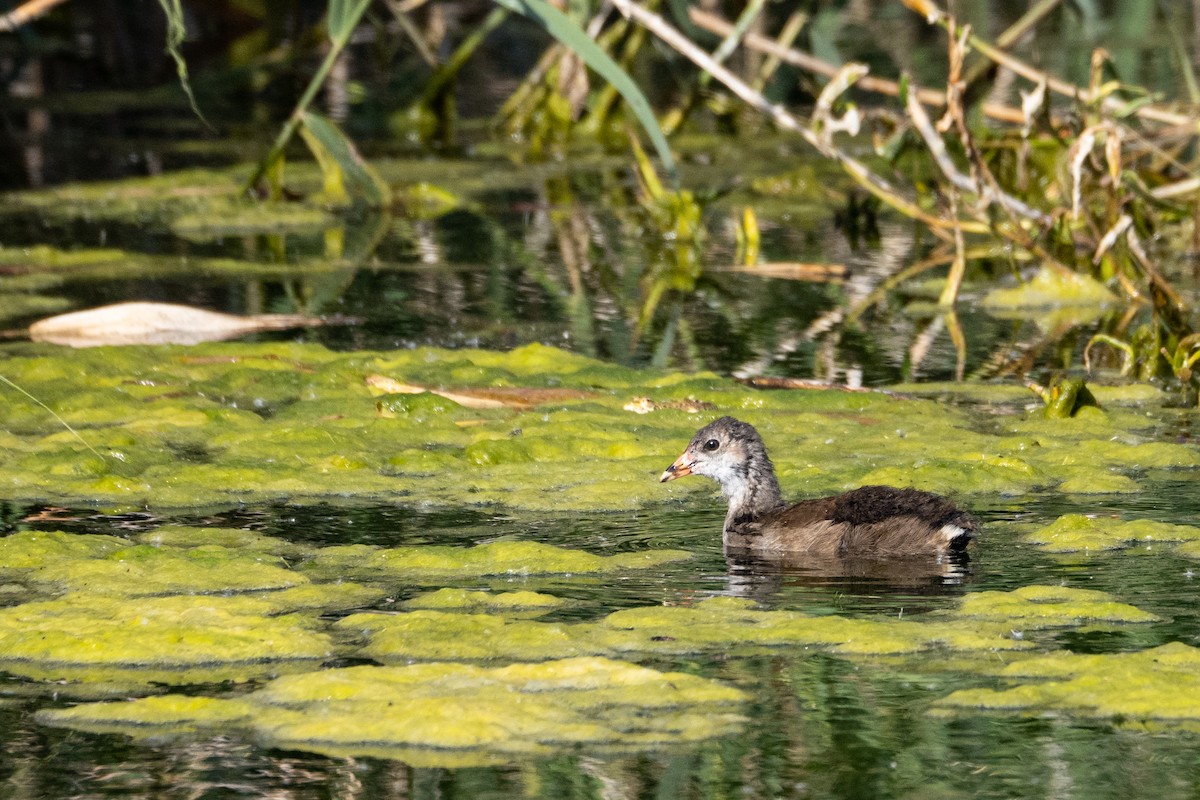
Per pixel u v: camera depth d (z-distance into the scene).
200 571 10.98
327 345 18.12
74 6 41.66
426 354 17.33
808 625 9.77
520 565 11.16
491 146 32.69
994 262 23.20
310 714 8.58
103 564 11.13
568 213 26.78
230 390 16.16
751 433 12.22
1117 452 13.77
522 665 9.12
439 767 7.96
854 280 22.09
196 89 37.69
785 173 29.03
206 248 23.95
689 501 12.99
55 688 9.07
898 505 11.52
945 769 7.89
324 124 24.06
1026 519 12.02
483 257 23.41
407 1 35.12
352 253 23.69
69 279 21.70
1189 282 21.30
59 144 32.59
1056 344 18.30
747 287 21.58
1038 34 40.50
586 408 15.51
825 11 24.31
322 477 13.45
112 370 16.73
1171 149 24.33
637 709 8.58
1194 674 8.88
